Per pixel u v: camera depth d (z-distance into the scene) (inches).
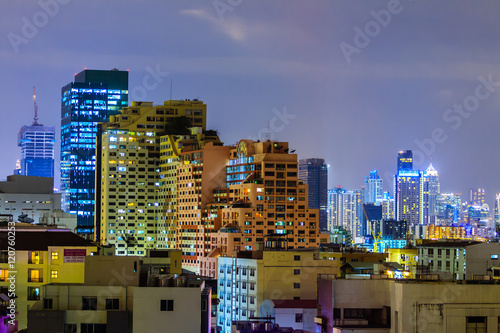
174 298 5910.4
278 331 6683.1
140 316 5876.0
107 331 5831.7
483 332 5620.1
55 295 5949.8
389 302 6102.4
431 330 5605.3
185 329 5890.8
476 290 5639.8
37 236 7436.0
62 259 7268.7
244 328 6860.2
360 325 6063.0
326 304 6225.4
